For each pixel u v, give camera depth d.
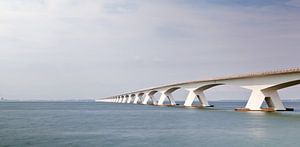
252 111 102.94
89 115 100.56
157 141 41.78
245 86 106.25
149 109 144.12
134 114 104.31
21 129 56.53
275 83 91.50
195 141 41.66
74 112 122.56
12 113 114.88
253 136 46.12
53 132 51.75
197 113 106.12
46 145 39.06
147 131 53.00
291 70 81.44
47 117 90.31
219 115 92.94
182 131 52.84
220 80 120.44
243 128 56.62
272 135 47.03
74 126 61.78
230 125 62.00
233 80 112.44
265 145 38.41
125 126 61.62
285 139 43.00
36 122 71.75
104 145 38.84
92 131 53.19
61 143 40.47
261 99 100.12
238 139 43.22
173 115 96.69
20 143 40.62
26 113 115.00
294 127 57.53
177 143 40.25
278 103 101.56
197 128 57.31
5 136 46.97
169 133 50.22
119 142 41.12
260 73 93.88
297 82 87.50
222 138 44.28
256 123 65.31
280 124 62.75
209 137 45.34
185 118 83.00
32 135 48.12
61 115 101.25
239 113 98.56
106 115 99.75
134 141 41.97
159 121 73.62
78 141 42.09
